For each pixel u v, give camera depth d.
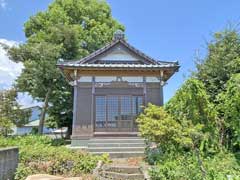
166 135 9.22
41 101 25.98
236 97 7.47
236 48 13.56
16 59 22.72
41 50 22.31
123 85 18.09
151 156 12.12
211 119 7.49
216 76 13.06
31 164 10.83
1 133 19.59
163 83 18.06
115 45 19.52
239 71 12.30
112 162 12.91
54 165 11.02
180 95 7.98
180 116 8.32
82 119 17.45
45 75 22.30
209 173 6.20
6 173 9.05
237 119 7.48
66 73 18.61
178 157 8.25
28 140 16.20
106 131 17.45
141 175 10.23
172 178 7.23
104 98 17.91
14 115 22.03
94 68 17.48
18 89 22.92
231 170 6.65
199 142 7.52
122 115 17.75
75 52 25.58
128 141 16.34
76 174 10.82
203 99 7.50
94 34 27.88
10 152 9.45
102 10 30.88
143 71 18.12
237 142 7.83
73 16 29.06
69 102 25.77
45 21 27.86
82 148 15.79
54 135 31.17
